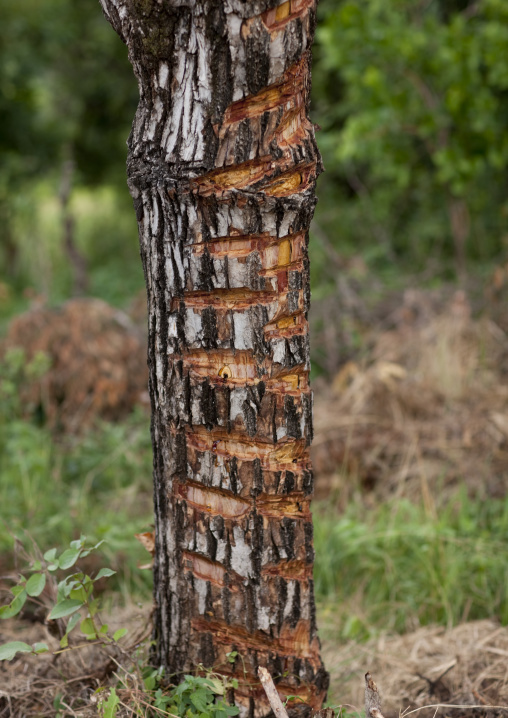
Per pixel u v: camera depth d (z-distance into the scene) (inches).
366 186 388.8
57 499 181.5
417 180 346.9
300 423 85.7
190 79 77.9
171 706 89.6
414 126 307.7
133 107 543.2
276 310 82.2
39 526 170.1
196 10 75.3
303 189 80.9
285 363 83.9
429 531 148.6
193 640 92.2
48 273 424.5
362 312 272.5
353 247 355.6
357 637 135.4
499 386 211.9
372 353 248.5
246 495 85.6
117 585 151.2
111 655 104.0
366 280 298.0
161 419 89.4
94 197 605.9
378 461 188.2
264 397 83.4
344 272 305.6
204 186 79.5
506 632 125.3
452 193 317.7
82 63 533.6
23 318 248.7
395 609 141.4
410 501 175.0
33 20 494.9
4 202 475.8
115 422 232.8
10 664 115.8
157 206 83.0
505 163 318.0
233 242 80.7
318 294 293.3
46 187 546.6
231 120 77.5
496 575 141.1
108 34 519.5
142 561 153.4
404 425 199.6
